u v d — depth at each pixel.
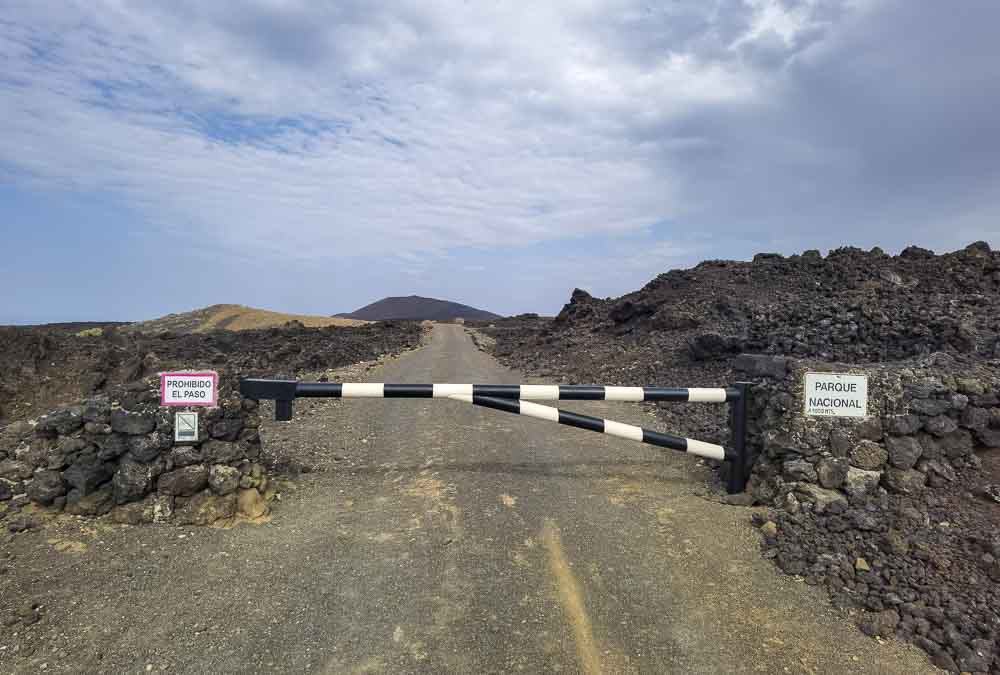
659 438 5.83
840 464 4.88
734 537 4.89
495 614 3.88
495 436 8.05
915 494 4.70
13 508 4.67
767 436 5.44
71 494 4.78
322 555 4.56
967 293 11.93
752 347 11.30
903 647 3.61
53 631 3.53
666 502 5.63
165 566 4.27
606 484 6.14
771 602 4.05
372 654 3.49
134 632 3.57
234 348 26.83
